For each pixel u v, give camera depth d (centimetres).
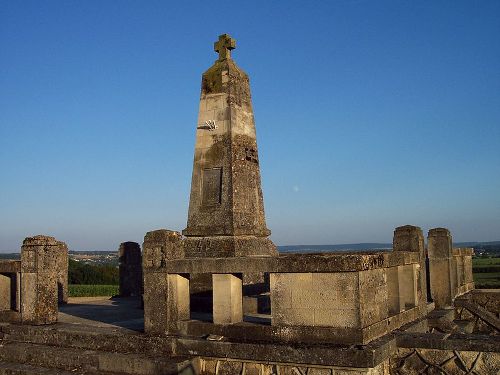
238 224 1566
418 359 997
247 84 1698
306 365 917
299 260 961
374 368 909
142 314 1498
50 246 1304
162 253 1087
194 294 1552
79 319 1382
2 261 1361
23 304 1287
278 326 977
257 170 1691
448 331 1332
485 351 948
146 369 996
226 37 1664
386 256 1045
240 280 1074
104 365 1041
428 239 1655
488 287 3369
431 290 1639
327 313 941
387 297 1062
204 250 1566
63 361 1098
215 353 996
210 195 1602
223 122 1606
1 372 1107
